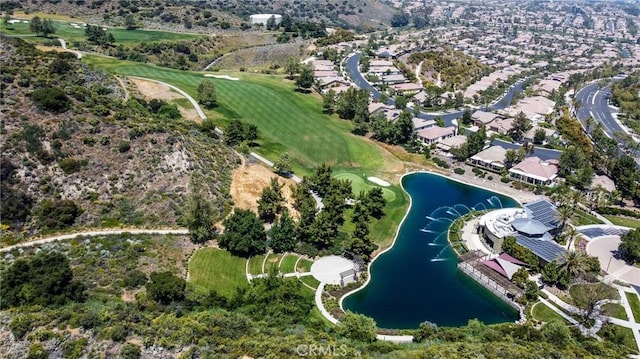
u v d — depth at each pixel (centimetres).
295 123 17962
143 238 9594
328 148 16388
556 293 9750
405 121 17438
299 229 10956
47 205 9494
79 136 11006
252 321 7412
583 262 9881
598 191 13738
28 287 7231
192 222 9838
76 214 9700
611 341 8406
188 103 17362
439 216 13075
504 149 17450
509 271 10138
